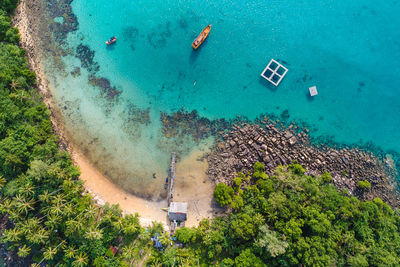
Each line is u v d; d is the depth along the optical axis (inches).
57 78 2022.6
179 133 1988.2
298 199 1700.3
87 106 2005.4
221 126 1991.9
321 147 1980.8
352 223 1713.8
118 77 2030.0
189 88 2021.4
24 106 1838.1
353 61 2028.8
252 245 1699.1
